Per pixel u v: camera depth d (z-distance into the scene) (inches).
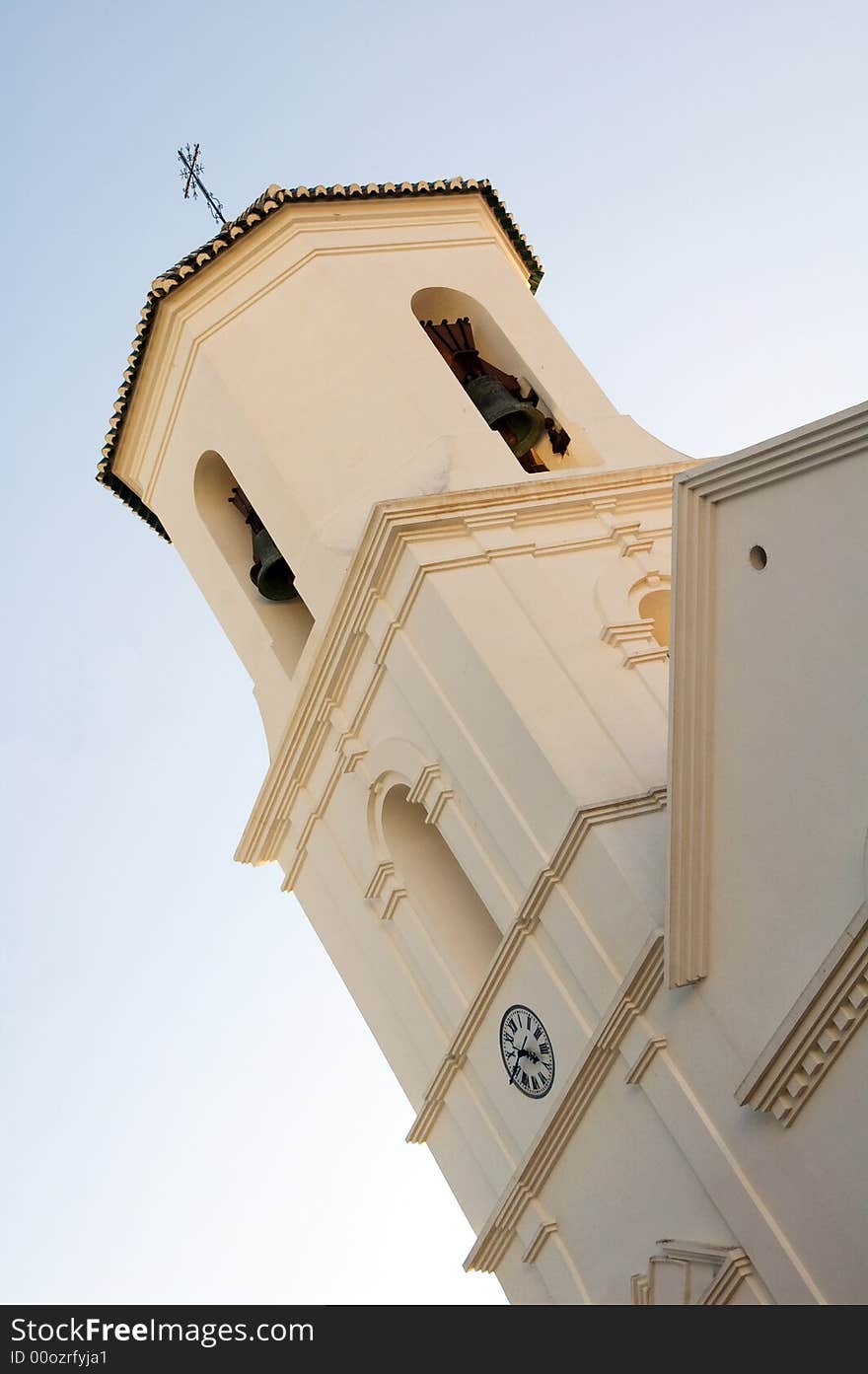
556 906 886.4
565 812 877.2
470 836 936.3
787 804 765.3
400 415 1029.2
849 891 741.9
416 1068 1005.8
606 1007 859.4
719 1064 809.5
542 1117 918.4
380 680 986.1
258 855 1106.7
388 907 1008.9
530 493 984.9
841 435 728.3
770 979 781.9
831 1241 767.1
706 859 800.9
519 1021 922.7
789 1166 783.1
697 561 781.9
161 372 1125.1
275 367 1067.3
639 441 1059.9
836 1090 761.6
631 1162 867.4
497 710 913.5
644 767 888.9
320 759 1042.7
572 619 946.1
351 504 1011.3
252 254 1100.5
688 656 786.2
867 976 739.4
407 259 1113.4
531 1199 925.2
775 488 757.3
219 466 1132.5
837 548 738.2
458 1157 986.1
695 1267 823.7
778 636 761.6
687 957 807.1
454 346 1105.4
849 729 738.2
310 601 1015.6
